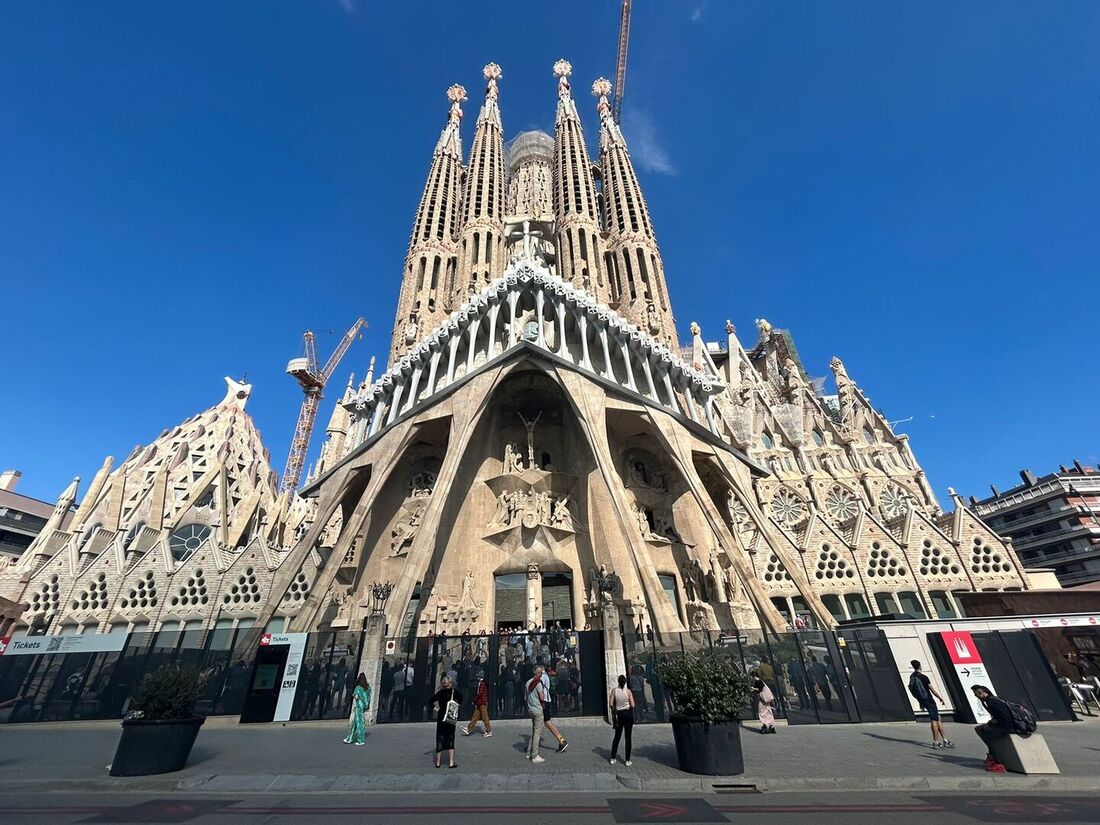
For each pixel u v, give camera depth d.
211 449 72.94
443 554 34.53
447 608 32.19
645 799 9.64
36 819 8.59
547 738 16.05
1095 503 78.25
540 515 35.75
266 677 21.23
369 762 12.66
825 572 46.50
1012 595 30.59
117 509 62.25
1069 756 12.89
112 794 10.39
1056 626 19.84
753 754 13.40
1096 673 21.06
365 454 38.97
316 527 36.72
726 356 74.44
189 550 58.09
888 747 14.23
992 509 88.56
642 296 57.31
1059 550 78.56
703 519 39.25
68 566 53.50
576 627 33.00
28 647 22.94
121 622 48.69
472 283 57.91
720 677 11.66
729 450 41.50
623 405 36.28
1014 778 10.75
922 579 45.12
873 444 61.84
